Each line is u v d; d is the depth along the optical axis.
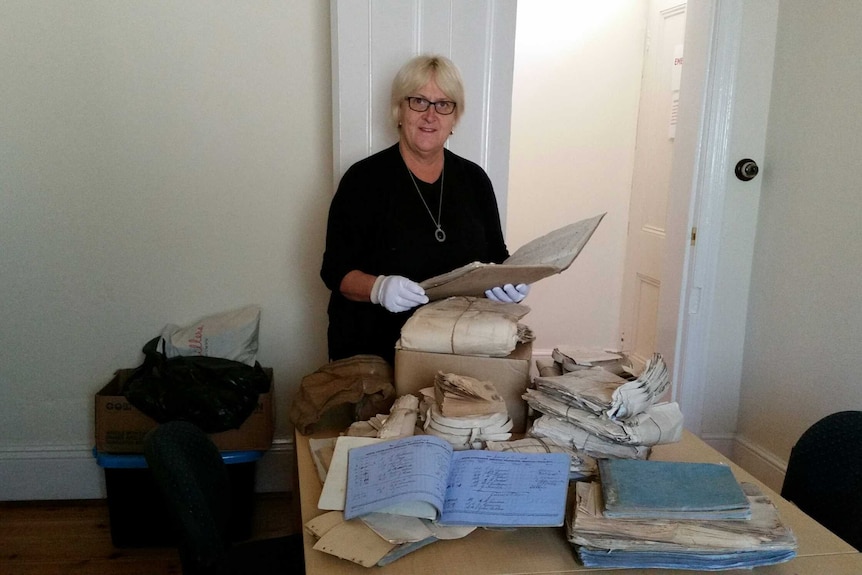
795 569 1.08
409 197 1.84
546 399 1.35
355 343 1.88
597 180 3.67
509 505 1.12
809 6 2.31
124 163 2.28
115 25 2.18
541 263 1.48
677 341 2.71
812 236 2.30
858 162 2.10
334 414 1.55
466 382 1.33
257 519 2.42
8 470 2.46
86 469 2.50
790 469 1.43
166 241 2.35
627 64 3.55
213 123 2.28
